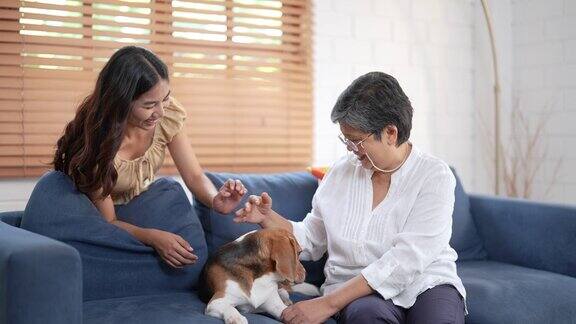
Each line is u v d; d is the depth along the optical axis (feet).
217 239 7.14
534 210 8.00
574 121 10.87
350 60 10.52
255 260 5.90
